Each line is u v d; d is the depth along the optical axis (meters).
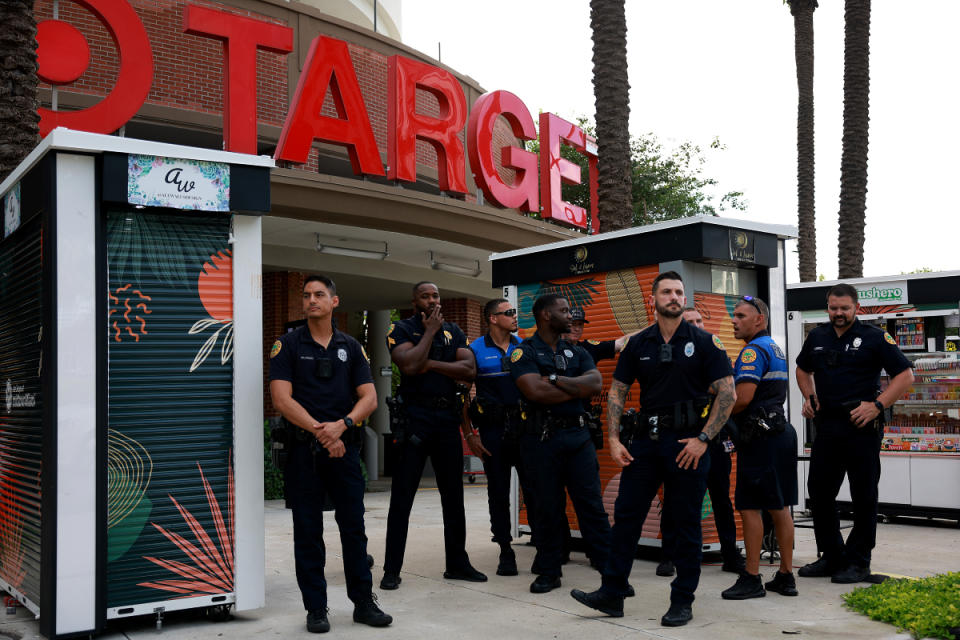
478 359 6.26
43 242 4.56
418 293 5.58
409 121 11.80
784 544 5.27
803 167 20.64
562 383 5.21
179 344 4.78
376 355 18.36
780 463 5.20
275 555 7.07
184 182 4.73
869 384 5.70
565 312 5.30
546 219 13.99
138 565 4.59
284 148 10.58
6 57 6.64
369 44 13.02
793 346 9.77
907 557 6.75
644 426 4.63
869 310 9.62
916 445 8.86
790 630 4.42
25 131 6.68
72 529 4.40
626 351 4.81
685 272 6.28
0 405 5.57
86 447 4.46
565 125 14.29
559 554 5.54
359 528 4.73
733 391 4.53
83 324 4.50
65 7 10.45
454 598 5.31
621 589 4.71
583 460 5.36
